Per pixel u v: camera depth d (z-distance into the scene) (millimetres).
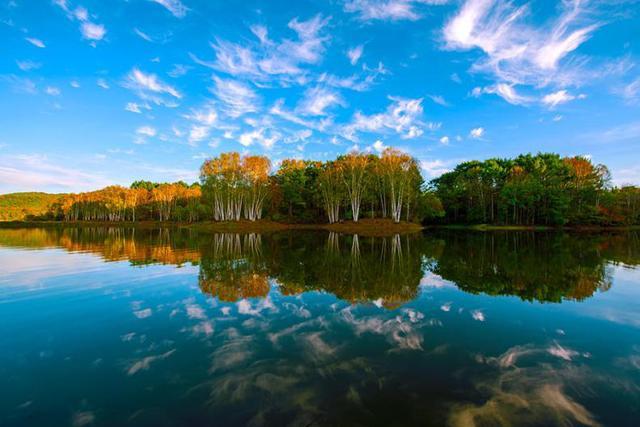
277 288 12539
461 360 6383
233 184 63750
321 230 55750
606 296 11297
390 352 6734
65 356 6703
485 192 70938
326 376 5762
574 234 45562
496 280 14023
